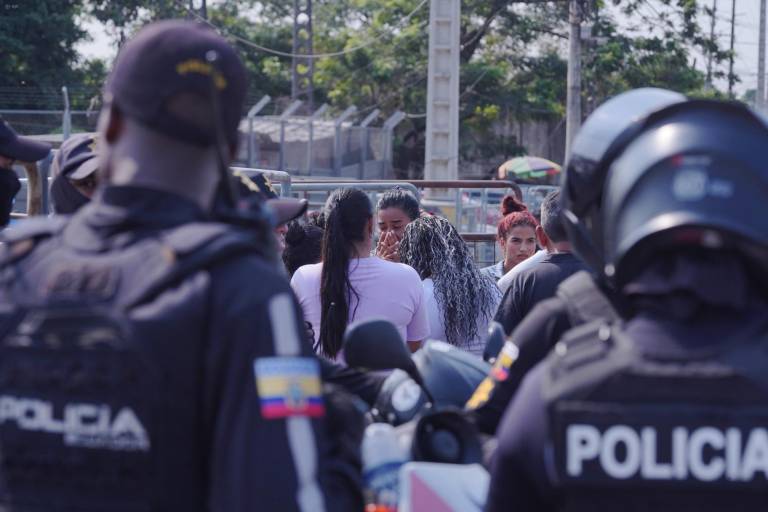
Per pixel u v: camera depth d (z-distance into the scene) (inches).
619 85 1480.1
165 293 74.5
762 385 68.2
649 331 72.1
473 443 101.3
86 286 76.1
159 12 1453.0
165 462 73.6
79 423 74.7
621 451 69.1
